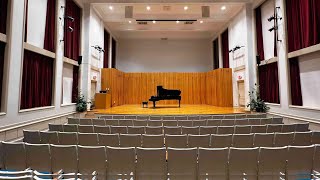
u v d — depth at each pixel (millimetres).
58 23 7625
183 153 2789
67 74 8664
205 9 10781
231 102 11695
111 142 3797
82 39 9703
